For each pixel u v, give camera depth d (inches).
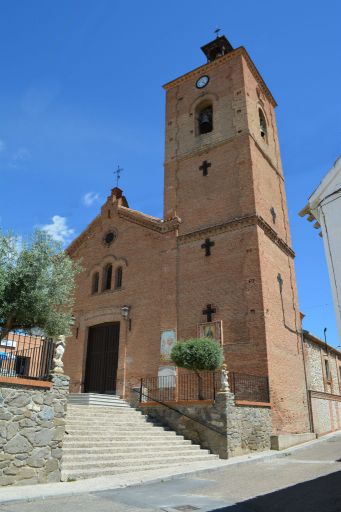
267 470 495.5
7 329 614.9
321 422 890.7
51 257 650.2
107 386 877.8
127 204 1072.8
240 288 770.8
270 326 746.8
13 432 368.2
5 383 371.9
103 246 1013.2
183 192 939.3
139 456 509.4
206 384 734.5
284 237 952.9
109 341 918.4
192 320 799.7
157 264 891.4
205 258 832.9
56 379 414.3
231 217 844.0
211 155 936.9
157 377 791.1
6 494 324.2
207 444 608.7
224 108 970.1
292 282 917.2
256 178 871.1
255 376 701.9
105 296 950.4
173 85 1095.6
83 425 552.7
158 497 347.6
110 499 335.6
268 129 1056.8
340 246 366.3
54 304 655.8
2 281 577.3
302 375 853.2
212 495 360.2
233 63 1002.1
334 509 302.4
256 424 652.7
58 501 322.7
